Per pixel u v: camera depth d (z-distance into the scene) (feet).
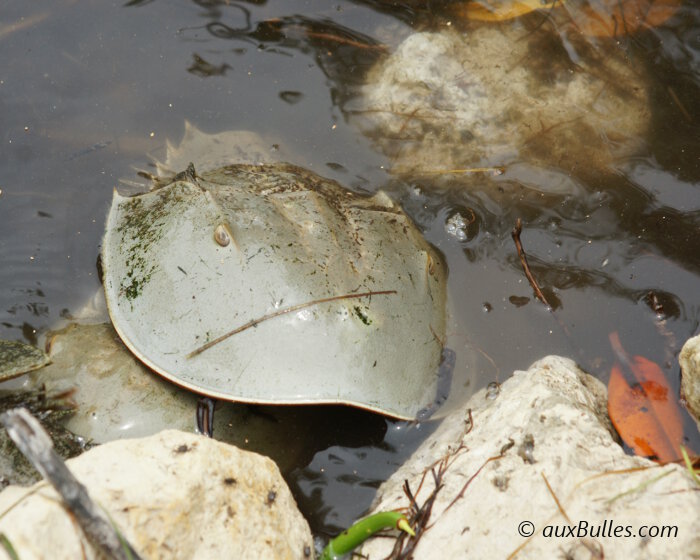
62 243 5.63
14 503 4.88
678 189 5.70
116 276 5.41
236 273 5.29
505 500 5.08
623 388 5.40
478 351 5.45
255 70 5.92
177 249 5.36
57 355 5.37
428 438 5.32
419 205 5.71
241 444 5.30
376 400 5.25
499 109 5.88
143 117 5.83
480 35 6.00
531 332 5.49
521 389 5.29
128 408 5.28
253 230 5.34
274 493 5.11
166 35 5.97
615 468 5.09
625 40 5.98
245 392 5.22
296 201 5.44
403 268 5.40
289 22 6.01
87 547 4.87
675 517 5.00
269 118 5.84
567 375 5.34
